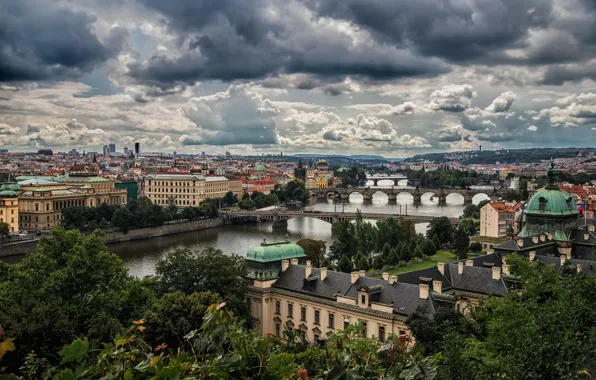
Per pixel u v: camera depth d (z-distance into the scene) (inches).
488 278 6127.0
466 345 3142.2
